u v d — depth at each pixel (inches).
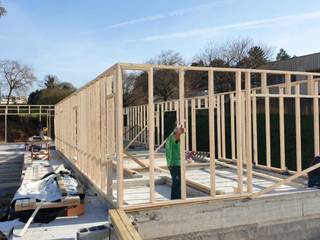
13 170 568.7
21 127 1153.4
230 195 218.4
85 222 198.5
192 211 207.9
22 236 177.3
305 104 410.0
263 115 464.1
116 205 197.8
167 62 1320.1
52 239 173.2
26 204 199.5
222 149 410.6
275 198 229.1
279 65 1053.2
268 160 338.6
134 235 148.0
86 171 302.4
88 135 290.5
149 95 201.8
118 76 196.1
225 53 1208.2
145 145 606.9
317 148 292.0
